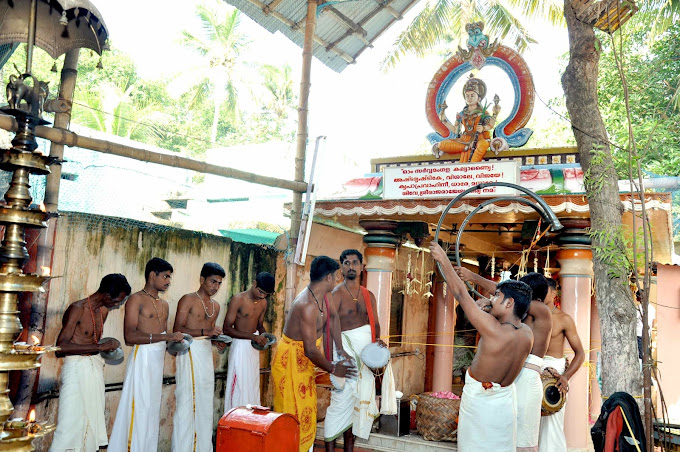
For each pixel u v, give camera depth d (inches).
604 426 161.8
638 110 439.5
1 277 103.1
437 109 281.3
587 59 192.5
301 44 332.8
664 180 234.7
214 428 246.4
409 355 391.5
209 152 586.9
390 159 292.2
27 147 110.2
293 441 149.6
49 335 186.5
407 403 266.5
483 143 263.4
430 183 253.0
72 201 427.2
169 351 202.4
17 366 103.7
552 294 221.0
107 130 871.1
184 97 1170.0
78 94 858.1
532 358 197.8
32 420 114.2
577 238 257.8
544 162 265.9
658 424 175.3
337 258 330.3
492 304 171.2
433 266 392.5
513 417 167.6
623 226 187.2
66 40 175.5
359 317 227.8
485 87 270.5
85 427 180.4
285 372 202.8
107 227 205.9
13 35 171.5
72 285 194.4
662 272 283.3
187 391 211.8
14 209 105.7
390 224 285.3
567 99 197.2
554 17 414.3
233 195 518.6
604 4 183.2
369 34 333.1
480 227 327.0
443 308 367.2
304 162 282.8
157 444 201.5
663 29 334.6
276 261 280.8
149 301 202.8
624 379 178.5
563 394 207.3
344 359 205.8
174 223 427.5
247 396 231.0
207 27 1084.5
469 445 168.2
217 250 251.0
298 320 203.5
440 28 482.9
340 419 214.2
